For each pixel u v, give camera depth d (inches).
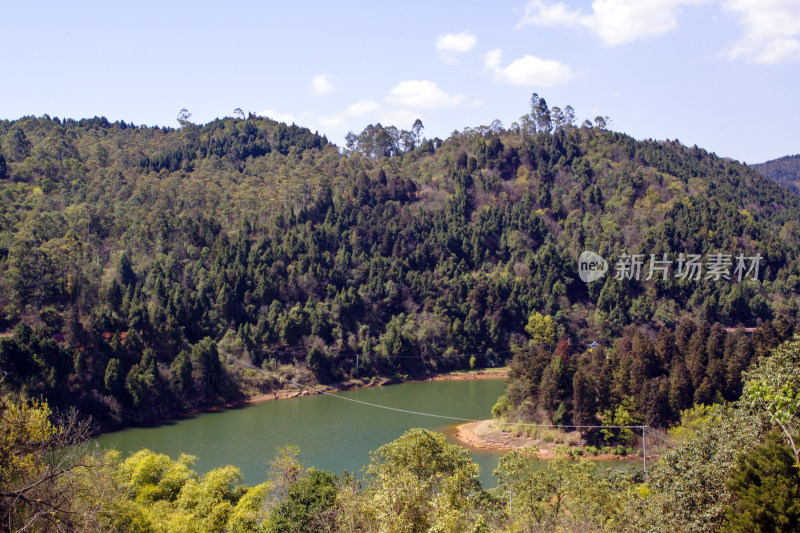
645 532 1125.1
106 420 3181.6
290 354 4439.0
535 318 5255.9
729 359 3115.2
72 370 3193.9
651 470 1470.2
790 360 1125.1
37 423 962.7
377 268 5374.0
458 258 6053.2
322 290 5032.0
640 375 2977.4
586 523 1349.7
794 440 1038.4
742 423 1139.3
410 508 1067.3
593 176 7401.6
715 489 1075.3
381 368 4795.8
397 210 6633.9
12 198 4758.9
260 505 1560.0
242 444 2913.4
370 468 1565.0
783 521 890.1
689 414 2753.4
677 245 5644.7
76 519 888.9
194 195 5807.1
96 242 4601.4
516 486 1695.4
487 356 5221.5
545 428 3016.7
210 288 4500.5
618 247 5826.8
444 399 4045.3
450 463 1488.7
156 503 1552.7
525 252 6067.9
